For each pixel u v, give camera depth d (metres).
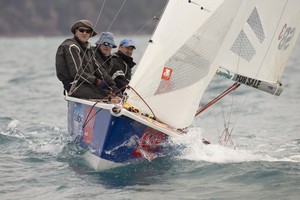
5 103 50.50
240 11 27.98
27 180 24.70
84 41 29.33
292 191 23.17
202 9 27.16
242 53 29.91
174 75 26.80
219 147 29.52
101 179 24.67
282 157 29.30
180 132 27.77
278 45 30.53
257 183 24.22
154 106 26.69
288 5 30.11
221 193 23.00
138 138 25.73
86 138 27.12
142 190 23.27
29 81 70.88
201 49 27.14
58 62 29.23
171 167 26.23
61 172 25.78
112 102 27.17
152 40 27.05
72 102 28.94
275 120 42.22
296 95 55.50
